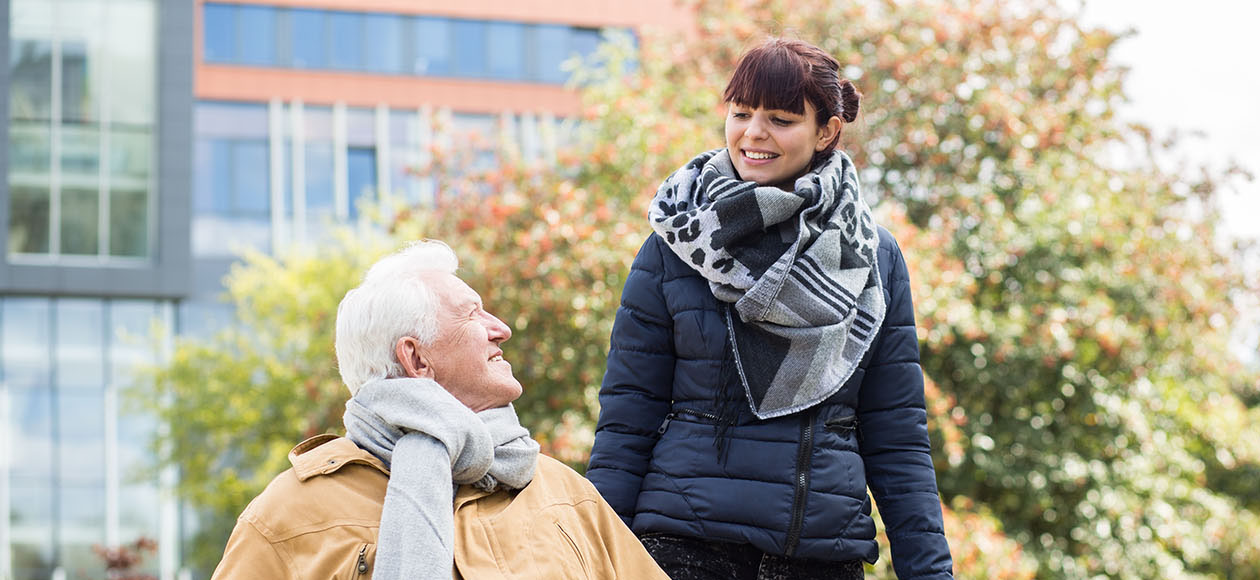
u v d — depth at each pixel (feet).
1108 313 37.19
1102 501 37.24
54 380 90.68
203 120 104.53
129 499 89.56
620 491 10.17
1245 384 50.55
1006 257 38.37
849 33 41.96
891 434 10.28
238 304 74.54
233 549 8.63
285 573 8.59
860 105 10.59
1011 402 37.70
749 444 9.86
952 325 35.78
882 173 40.37
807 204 10.00
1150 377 40.27
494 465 9.15
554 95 110.01
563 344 36.37
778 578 9.89
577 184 40.40
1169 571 37.55
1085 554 37.27
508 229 38.37
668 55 46.60
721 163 10.43
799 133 10.17
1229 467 44.93
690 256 10.00
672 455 10.05
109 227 91.66
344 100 107.04
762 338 9.89
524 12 108.99
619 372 10.36
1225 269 41.78
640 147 39.37
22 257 89.97
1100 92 42.88
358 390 9.28
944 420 33.60
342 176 106.32
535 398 36.17
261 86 105.81
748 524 9.77
